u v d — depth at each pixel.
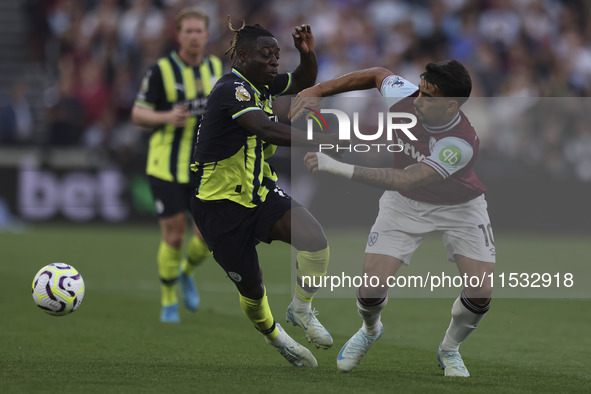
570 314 26.58
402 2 62.59
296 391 14.41
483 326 24.23
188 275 25.34
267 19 61.53
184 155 24.45
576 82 60.97
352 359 16.55
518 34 61.72
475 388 15.29
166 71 24.81
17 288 29.86
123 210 53.12
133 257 39.84
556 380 16.56
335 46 60.41
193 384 14.91
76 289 17.91
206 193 16.41
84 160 56.12
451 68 15.69
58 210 53.12
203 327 23.06
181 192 24.25
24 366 16.61
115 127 57.66
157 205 24.33
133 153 53.28
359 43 61.06
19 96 59.34
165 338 21.05
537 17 62.81
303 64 18.00
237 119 15.58
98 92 58.62
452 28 61.47
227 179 16.20
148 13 60.81
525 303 28.73
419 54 61.38
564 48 62.41
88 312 25.20
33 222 53.09
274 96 18.09
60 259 38.47
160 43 58.94
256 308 16.70
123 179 53.12
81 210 53.16
